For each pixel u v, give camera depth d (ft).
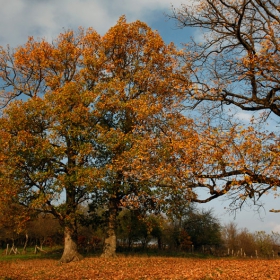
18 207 75.82
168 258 84.94
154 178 51.21
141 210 78.74
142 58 86.89
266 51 46.60
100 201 84.94
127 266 65.36
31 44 89.15
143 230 141.18
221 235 155.94
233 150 40.83
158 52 84.74
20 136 71.77
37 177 72.38
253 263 65.46
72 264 72.79
